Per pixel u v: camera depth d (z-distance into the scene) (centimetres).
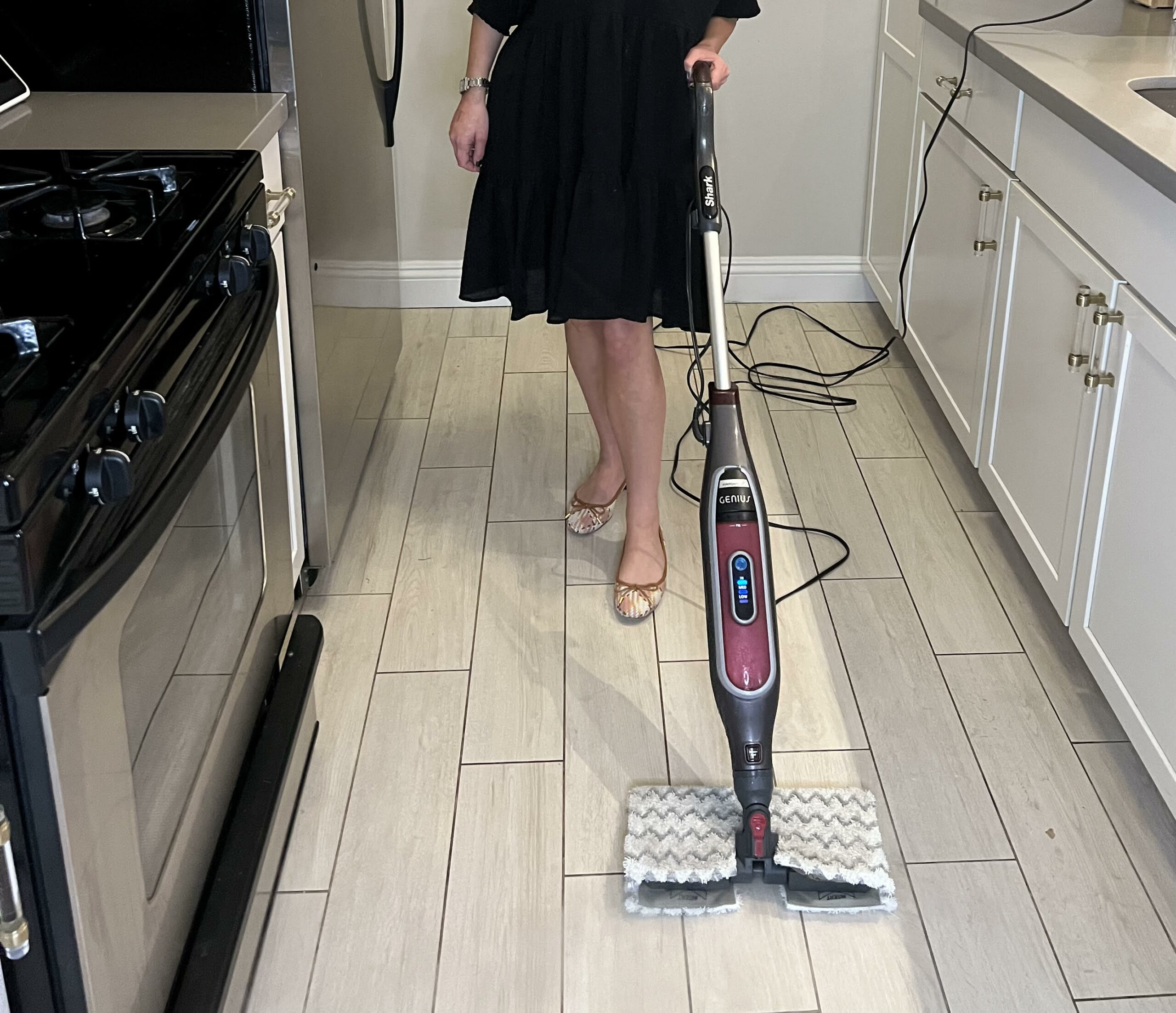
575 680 204
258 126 167
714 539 157
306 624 184
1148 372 164
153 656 113
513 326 341
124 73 184
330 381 217
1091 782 182
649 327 210
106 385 95
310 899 164
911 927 159
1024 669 206
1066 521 196
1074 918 160
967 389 248
